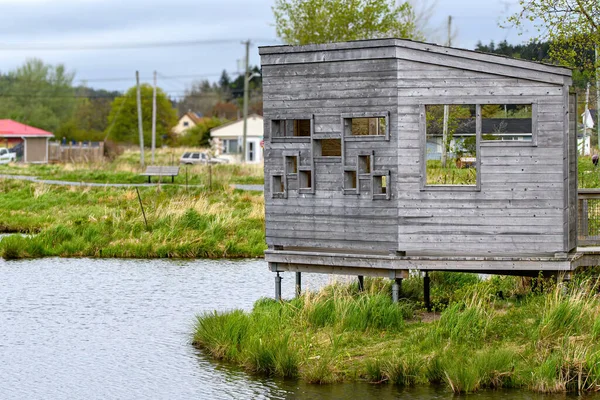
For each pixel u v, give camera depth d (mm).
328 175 27781
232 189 63469
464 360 22438
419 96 26625
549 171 26484
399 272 27000
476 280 31031
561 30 37750
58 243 44688
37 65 192875
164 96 162875
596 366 21391
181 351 25734
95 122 190875
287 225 28500
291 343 23984
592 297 26375
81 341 27000
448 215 26750
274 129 28672
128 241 44438
